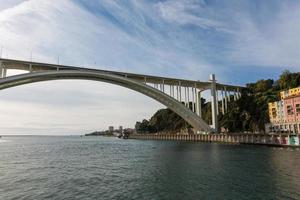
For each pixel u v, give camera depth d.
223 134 86.44
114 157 49.44
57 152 64.81
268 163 33.78
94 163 40.09
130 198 18.61
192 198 18.14
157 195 19.16
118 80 81.75
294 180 22.95
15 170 33.34
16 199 18.92
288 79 101.12
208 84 102.31
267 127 81.75
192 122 100.06
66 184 23.92
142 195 19.31
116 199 18.42
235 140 79.25
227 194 18.91
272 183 22.00
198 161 38.00
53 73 72.00
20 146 98.81
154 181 24.23
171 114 176.25
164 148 70.31
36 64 72.56
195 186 21.56
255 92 112.25
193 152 53.75
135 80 83.50
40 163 40.81
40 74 70.06
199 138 102.44
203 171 28.88
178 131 151.88
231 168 30.62
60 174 29.73
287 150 52.53
